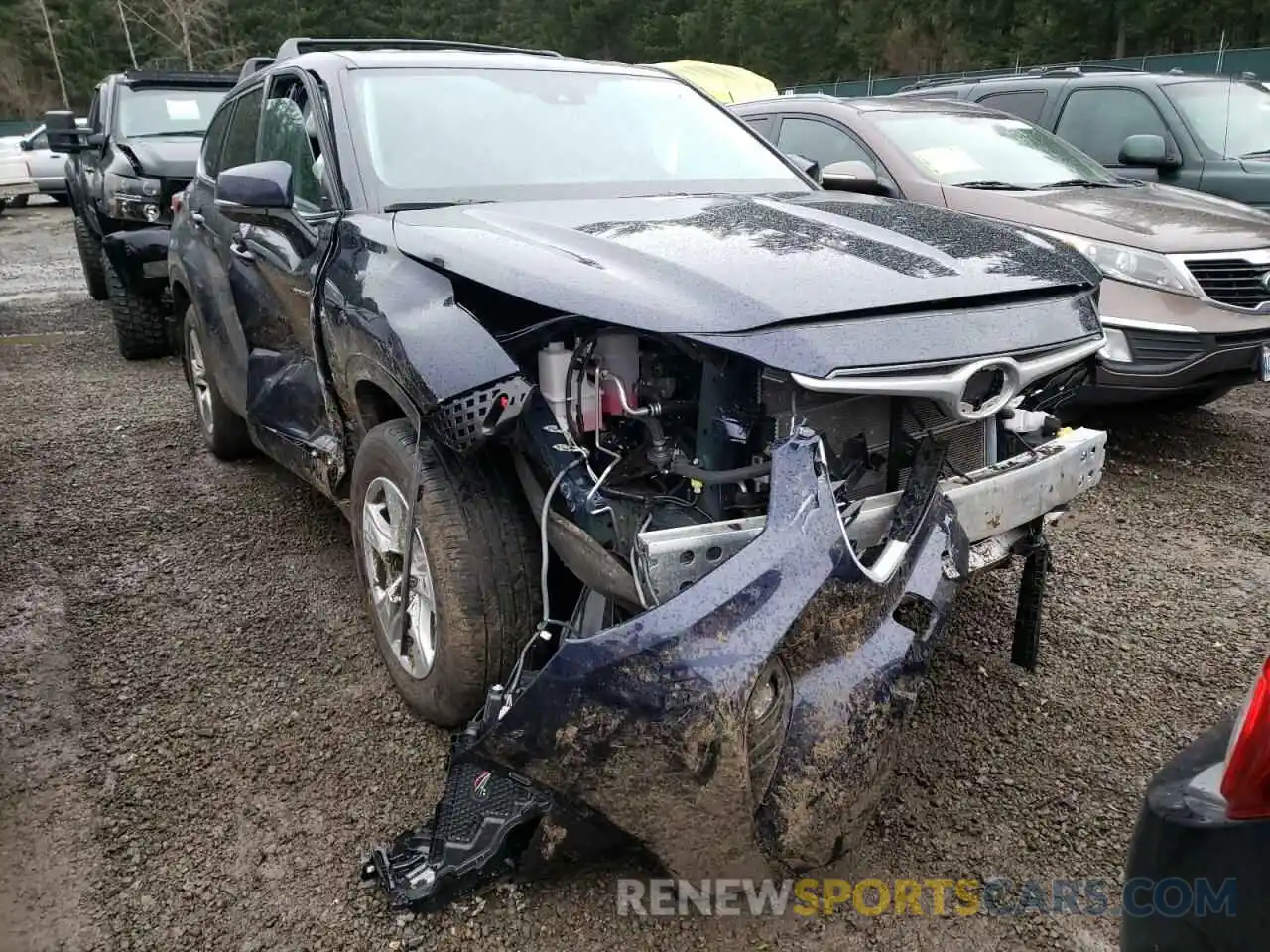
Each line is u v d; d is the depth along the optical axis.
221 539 4.57
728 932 2.37
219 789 2.85
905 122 6.72
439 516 2.74
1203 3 25.83
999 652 3.57
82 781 2.89
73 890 2.49
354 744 3.05
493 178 3.51
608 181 3.64
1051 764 2.96
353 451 3.49
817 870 2.40
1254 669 3.47
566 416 2.58
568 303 2.42
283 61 4.30
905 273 2.58
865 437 2.61
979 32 34.84
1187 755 1.82
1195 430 6.26
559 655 2.11
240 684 3.38
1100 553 4.44
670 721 2.05
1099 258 5.49
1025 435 3.14
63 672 3.46
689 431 2.57
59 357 8.40
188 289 5.11
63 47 54.56
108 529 4.71
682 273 2.48
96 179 8.72
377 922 2.38
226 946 2.32
